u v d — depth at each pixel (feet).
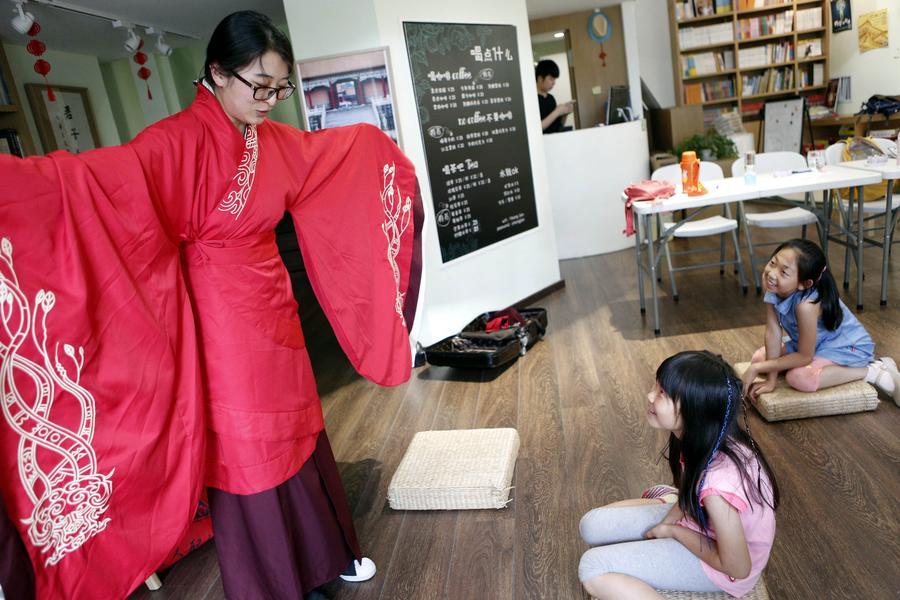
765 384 9.35
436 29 13.69
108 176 4.97
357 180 7.33
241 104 5.57
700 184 13.26
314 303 20.10
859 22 24.13
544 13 25.18
